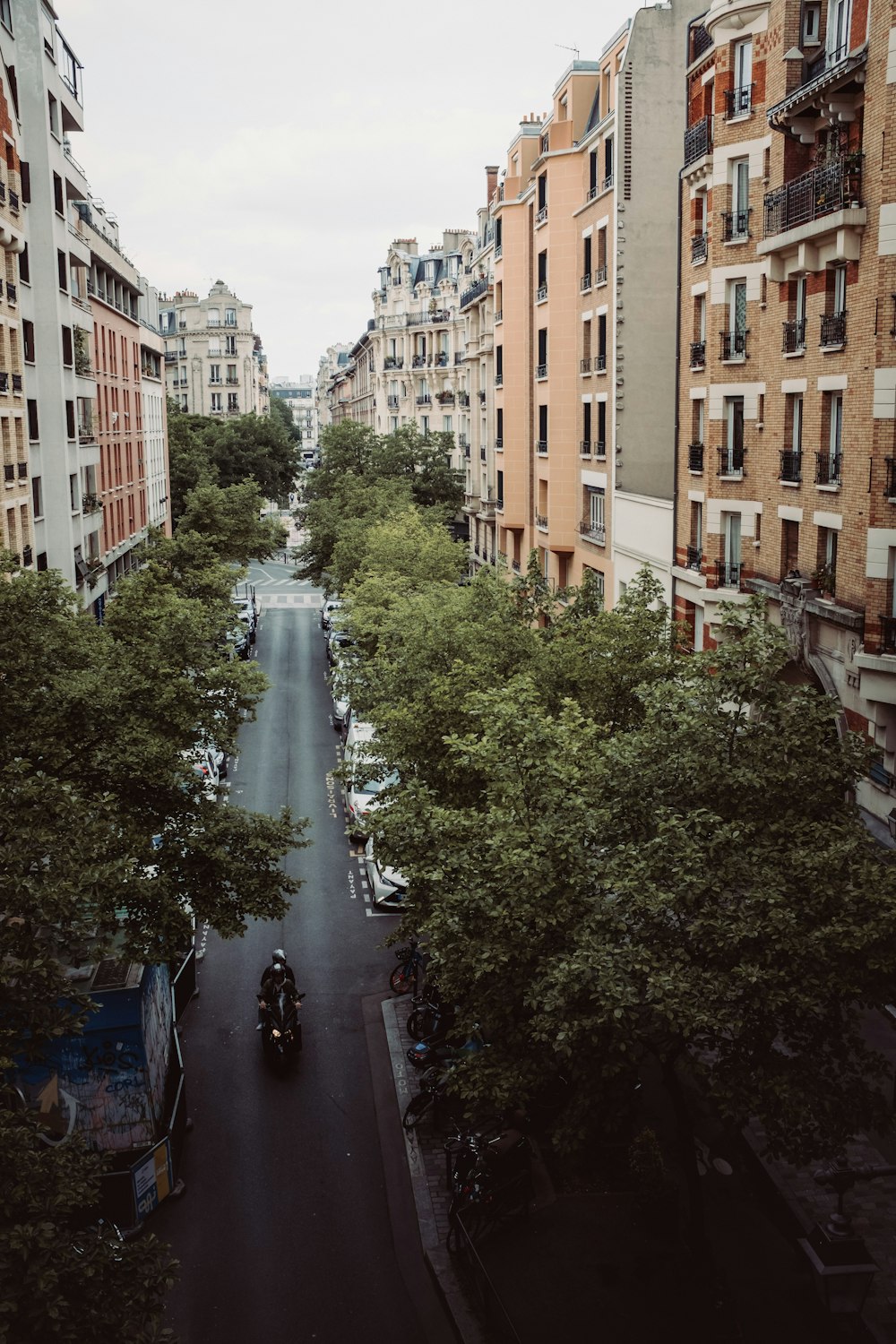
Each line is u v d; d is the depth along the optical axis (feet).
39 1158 34.32
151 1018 59.21
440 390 337.11
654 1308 48.14
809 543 87.81
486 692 68.39
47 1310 30.09
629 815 47.85
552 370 158.10
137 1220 55.93
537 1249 52.39
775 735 49.96
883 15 72.74
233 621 84.12
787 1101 40.42
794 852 43.78
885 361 74.84
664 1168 56.34
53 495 147.13
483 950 44.37
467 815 52.80
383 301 376.27
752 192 94.63
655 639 73.82
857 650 80.48
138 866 57.47
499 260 191.83
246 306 516.32
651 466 136.36
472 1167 56.49
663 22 128.06
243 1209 57.88
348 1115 66.85
